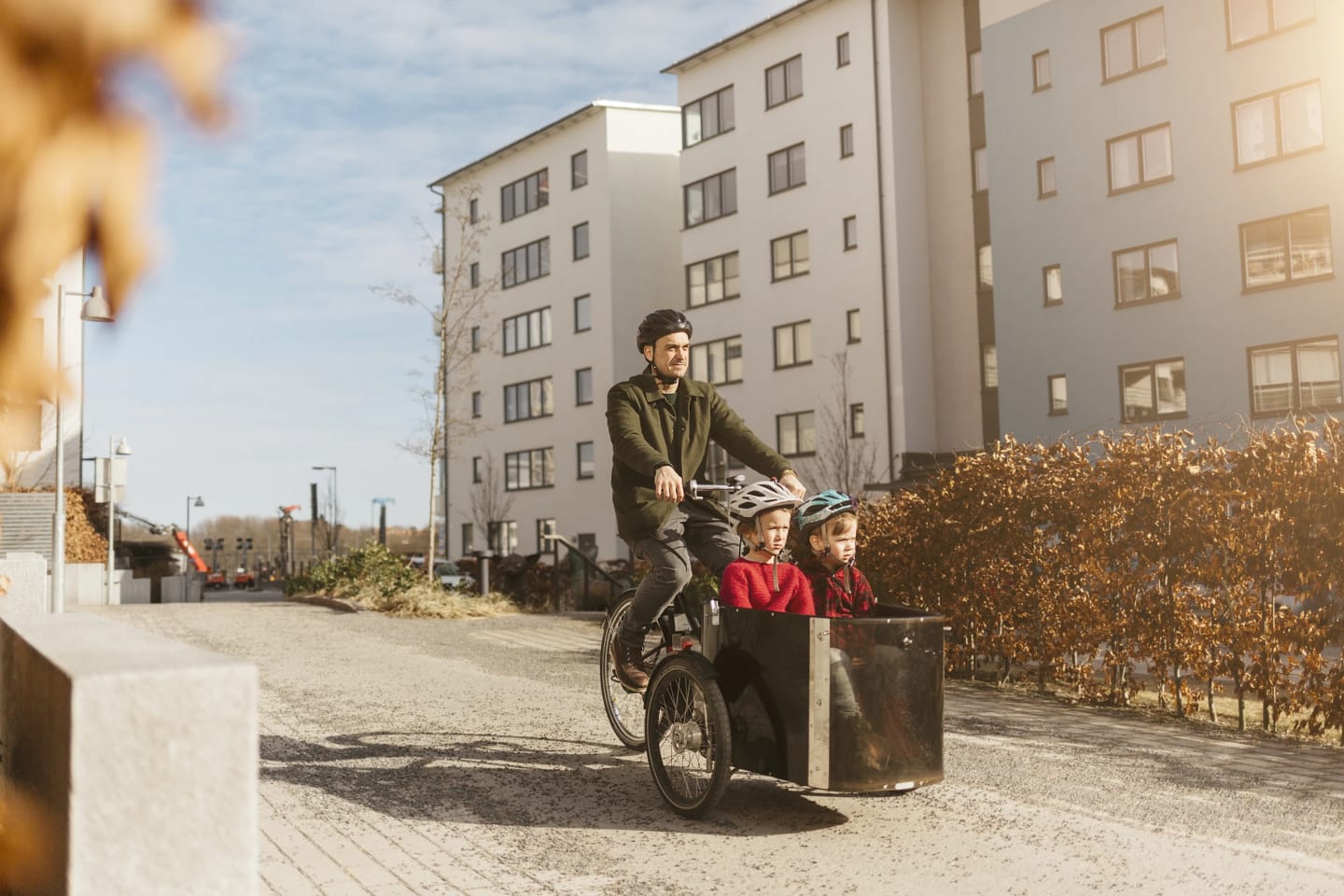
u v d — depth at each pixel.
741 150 37.56
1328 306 24.05
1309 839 4.46
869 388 33.56
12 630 2.67
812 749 4.41
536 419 46.34
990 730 6.84
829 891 3.86
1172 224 26.53
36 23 0.48
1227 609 7.15
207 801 1.92
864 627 4.46
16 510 24.89
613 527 42.88
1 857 1.00
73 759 1.84
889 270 33.25
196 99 0.51
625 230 43.31
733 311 37.81
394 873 4.07
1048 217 28.95
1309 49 24.33
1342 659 6.49
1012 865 4.14
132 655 2.09
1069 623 8.30
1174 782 5.43
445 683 8.74
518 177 47.28
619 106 43.41
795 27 35.84
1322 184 24.16
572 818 4.83
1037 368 29.14
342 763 5.86
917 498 10.16
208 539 84.38
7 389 0.55
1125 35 27.50
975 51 32.22
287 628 13.77
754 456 5.63
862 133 33.91
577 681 8.82
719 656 4.91
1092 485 8.05
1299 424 6.79
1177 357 26.44
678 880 3.99
